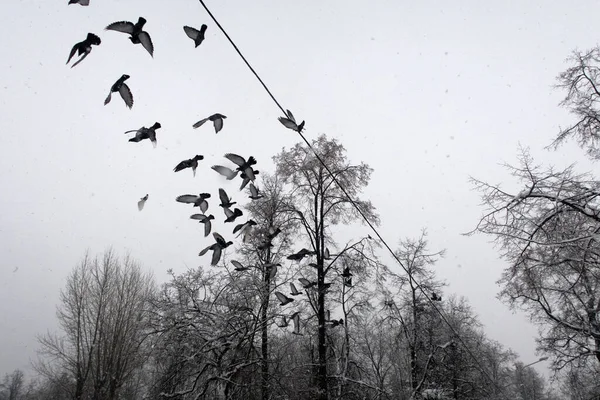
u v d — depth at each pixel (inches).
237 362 463.5
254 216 633.6
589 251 384.8
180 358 461.7
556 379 527.8
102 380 743.1
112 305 818.2
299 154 673.0
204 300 514.6
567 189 392.5
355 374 629.9
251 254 554.6
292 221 627.8
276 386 474.0
